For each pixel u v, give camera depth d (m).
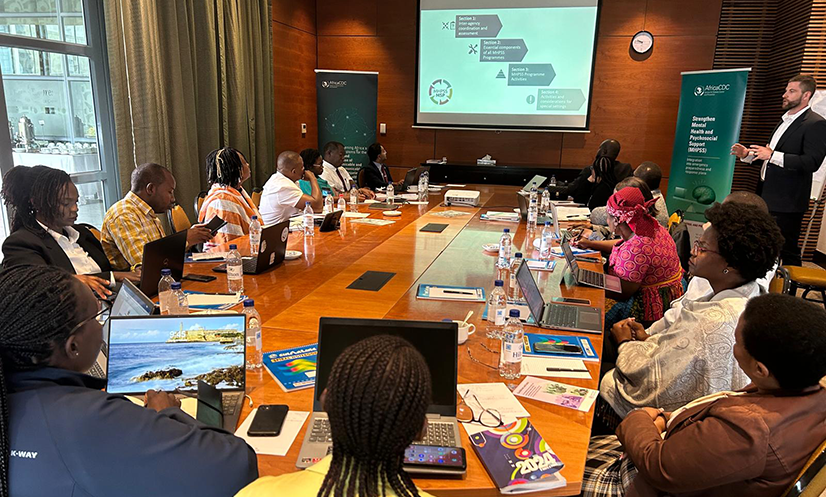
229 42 5.35
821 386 1.15
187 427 1.02
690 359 1.55
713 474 1.10
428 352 1.31
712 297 1.79
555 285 2.56
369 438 0.68
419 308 2.18
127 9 4.11
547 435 1.32
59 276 1.02
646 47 6.67
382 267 2.79
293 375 1.59
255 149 6.05
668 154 6.89
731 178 5.95
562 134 7.19
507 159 7.42
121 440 0.94
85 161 4.20
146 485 0.95
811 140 3.98
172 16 4.53
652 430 1.34
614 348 2.48
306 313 2.10
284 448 1.23
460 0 6.93
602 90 6.94
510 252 3.04
